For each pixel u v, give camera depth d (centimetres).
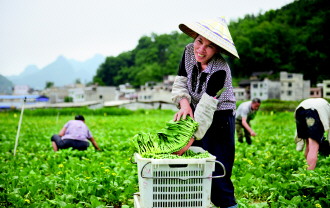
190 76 352
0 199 400
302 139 555
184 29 359
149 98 9725
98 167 572
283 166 582
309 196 409
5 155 767
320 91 7712
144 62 14625
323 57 8512
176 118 328
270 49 9525
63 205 373
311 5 10294
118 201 423
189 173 275
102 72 16550
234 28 10738
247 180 476
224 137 345
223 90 328
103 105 6544
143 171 271
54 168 594
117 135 1311
